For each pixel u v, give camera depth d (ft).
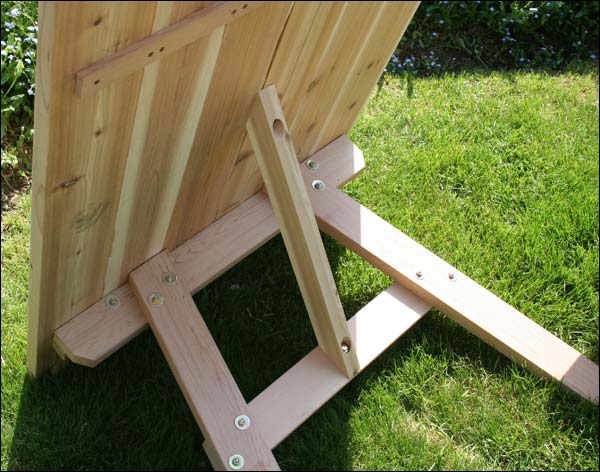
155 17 4.14
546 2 10.97
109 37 4.00
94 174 4.91
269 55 5.31
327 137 7.52
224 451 5.99
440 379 7.25
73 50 3.89
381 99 9.73
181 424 6.75
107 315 6.40
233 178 6.55
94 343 6.24
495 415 7.03
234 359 7.23
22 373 6.94
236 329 7.41
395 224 8.41
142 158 5.19
